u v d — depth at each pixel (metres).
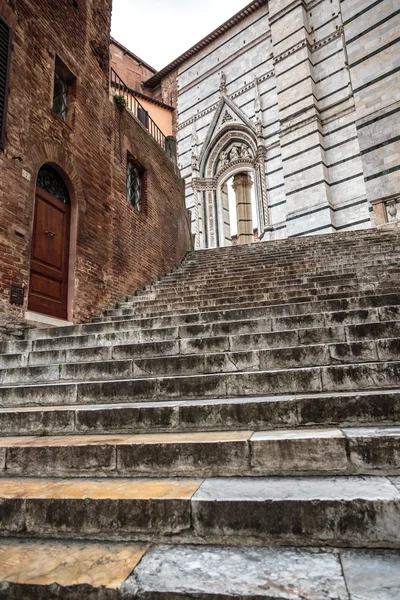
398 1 14.02
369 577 1.36
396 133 13.19
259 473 2.19
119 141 10.95
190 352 4.53
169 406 2.87
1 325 6.21
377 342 3.53
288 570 1.45
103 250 9.52
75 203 8.61
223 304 6.88
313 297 6.20
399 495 1.68
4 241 6.45
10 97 6.89
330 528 1.66
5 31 6.93
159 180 13.40
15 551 1.76
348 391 3.07
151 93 28.70
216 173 25.03
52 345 5.76
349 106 19.22
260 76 23.09
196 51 26.56
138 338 5.42
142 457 2.35
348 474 2.10
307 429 2.54
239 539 1.73
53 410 3.10
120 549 1.74
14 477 2.47
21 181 6.96
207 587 1.34
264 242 13.67
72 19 9.25
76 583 1.43
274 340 4.26
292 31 21.38
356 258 8.64
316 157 19.34
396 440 2.08
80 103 9.12
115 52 26.38
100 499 1.91
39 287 7.47
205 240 24.19
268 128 22.08
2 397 3.95
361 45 14.55
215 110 24.81
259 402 2.72
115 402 3.58
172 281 11.16
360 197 18.20
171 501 1.84
